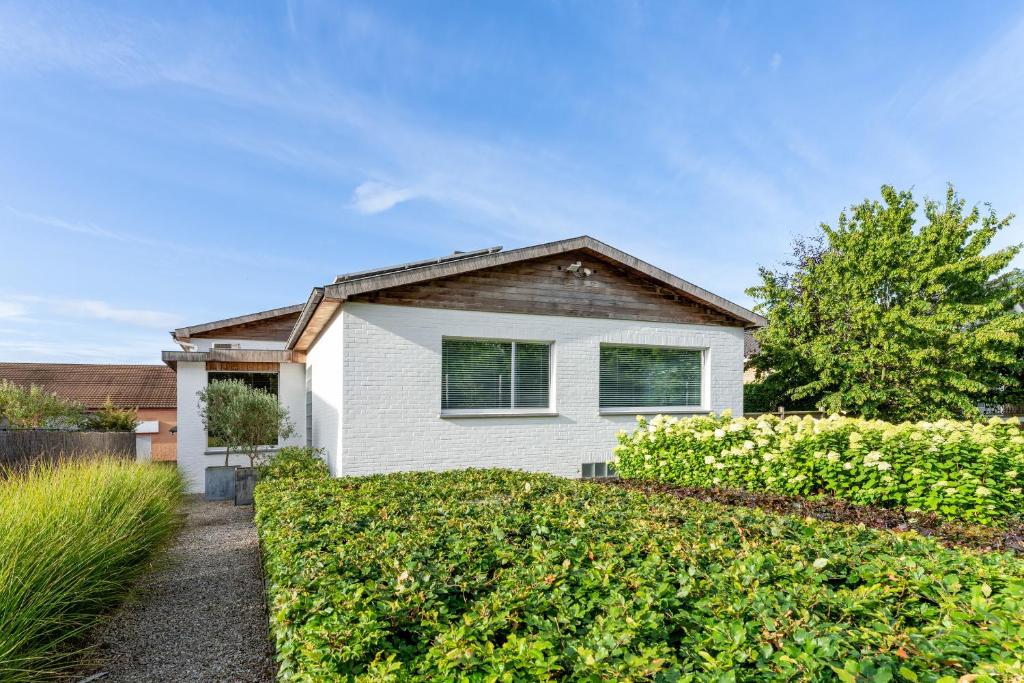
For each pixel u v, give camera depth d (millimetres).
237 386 11367
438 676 2021
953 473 5578
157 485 7723
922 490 5746
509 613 2422
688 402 11672
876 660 1931
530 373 10266
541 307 10211
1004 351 14117
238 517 9180
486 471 7082
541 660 1986
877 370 14531
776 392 15961
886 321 13820
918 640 2025
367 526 4055
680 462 7883
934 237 15102
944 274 14742
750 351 22062
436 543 3406
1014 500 5496
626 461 8742
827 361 14367
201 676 3785
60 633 4168
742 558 3043
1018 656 1879
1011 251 14508
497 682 1954
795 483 6543
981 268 14938
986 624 2205
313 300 8750
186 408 12375
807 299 15906
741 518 4172
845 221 16891
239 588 5582
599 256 10664
